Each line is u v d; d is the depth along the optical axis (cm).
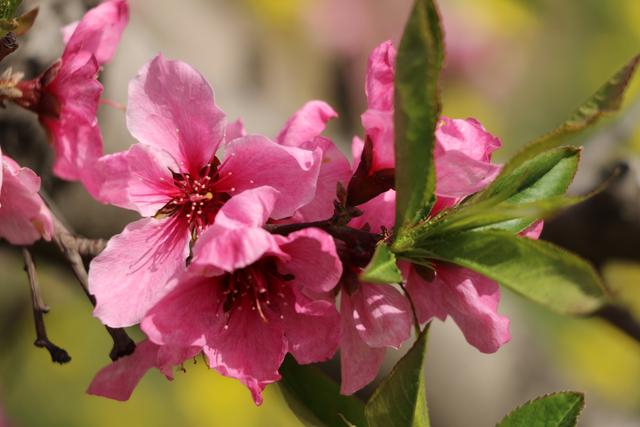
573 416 32
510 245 30
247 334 32
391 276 30
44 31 40
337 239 32
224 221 31
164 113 33
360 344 32
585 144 46
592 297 29
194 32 50
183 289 32
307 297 32
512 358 58
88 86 34
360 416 33
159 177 33
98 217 42
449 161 32
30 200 33
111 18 35
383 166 32
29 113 40
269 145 32
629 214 44
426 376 50
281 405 59
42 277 62
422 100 30
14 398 62
